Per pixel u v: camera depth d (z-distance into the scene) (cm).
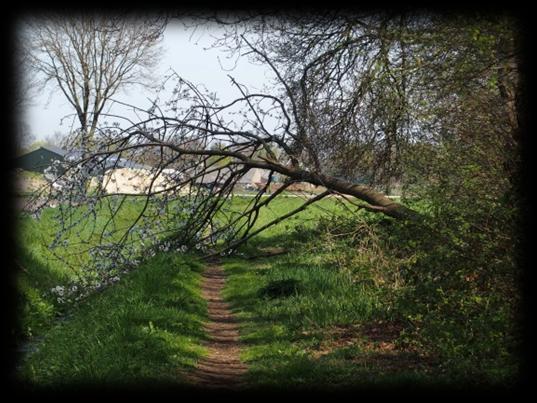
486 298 911
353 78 1561
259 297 1558
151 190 1584
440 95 1133
